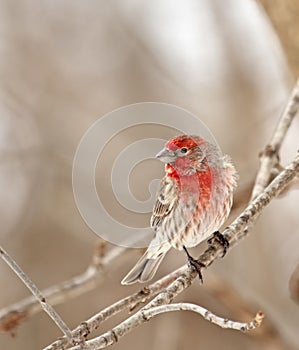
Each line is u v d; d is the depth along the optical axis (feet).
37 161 53.52
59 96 56.18
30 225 52.65
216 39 55.77
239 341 44.73
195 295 43.80
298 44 30.94
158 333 44.45
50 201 52.75
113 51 58.29
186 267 22.76
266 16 31.94
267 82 52.49
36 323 48.60
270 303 40.45
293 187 27.20
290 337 36.96
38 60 57.06
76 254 51.67
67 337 19.08
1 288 51.08
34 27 58.18
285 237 48.60
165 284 22.62
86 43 58.39
